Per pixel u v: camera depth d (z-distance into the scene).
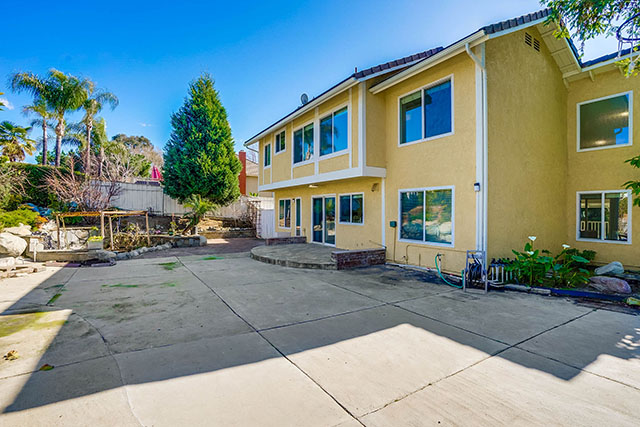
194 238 16.44
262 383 3.14
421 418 2.60
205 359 3.66
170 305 5.84
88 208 17.84
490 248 7.90
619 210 9.33
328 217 13.67
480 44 7.72
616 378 3.23
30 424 2.46
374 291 6.89
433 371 3.39
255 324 4.84
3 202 15.23
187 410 2.69
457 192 8.30
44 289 7.06
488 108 7.89
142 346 4.01
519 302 6.04
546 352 3.84
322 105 11.77
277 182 15.09
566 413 2.66
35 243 11.15
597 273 8.24
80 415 2.60
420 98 9.34
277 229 18.05
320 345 4.07
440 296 6.48
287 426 2.50
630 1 6.29
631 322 4.88
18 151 21.92
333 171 11.16
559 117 10.20
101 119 28.22
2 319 5.02
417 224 9.48
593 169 9.90
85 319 5.04
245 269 9.57
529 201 9.01
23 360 3.59
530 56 9.18
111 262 10.64
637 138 9.00
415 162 9.47
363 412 2.68
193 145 21.47
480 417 2.61
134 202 21.52
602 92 9.76
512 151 8.52
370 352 3.87
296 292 6.80
